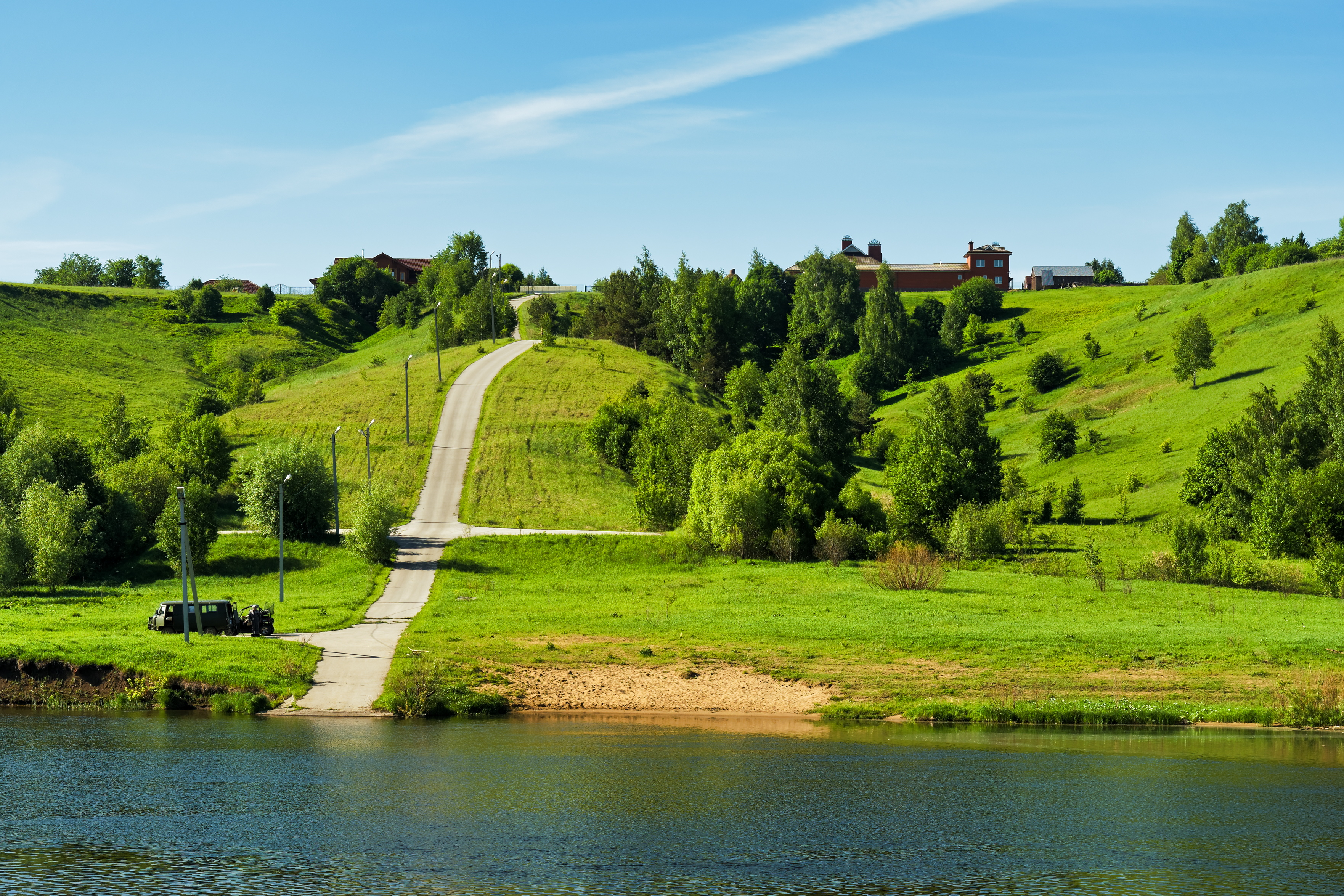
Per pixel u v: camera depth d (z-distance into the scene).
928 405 139.88
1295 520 78.94
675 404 122.81
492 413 133.62
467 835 23.44
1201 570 70.56
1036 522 101.94
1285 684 41.41
